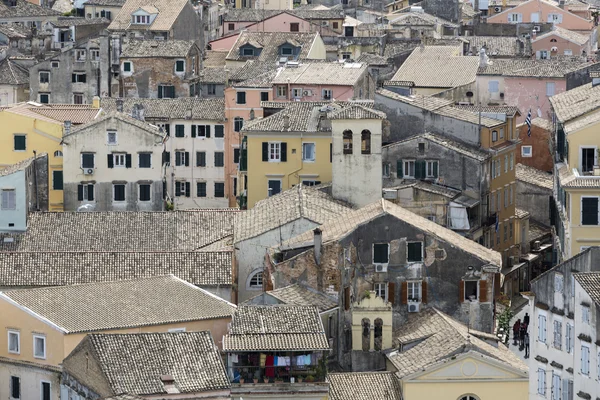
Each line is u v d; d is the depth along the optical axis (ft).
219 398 621.31
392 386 638.94
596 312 620.90
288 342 632.79
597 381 621.31
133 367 620.08
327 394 631.15
